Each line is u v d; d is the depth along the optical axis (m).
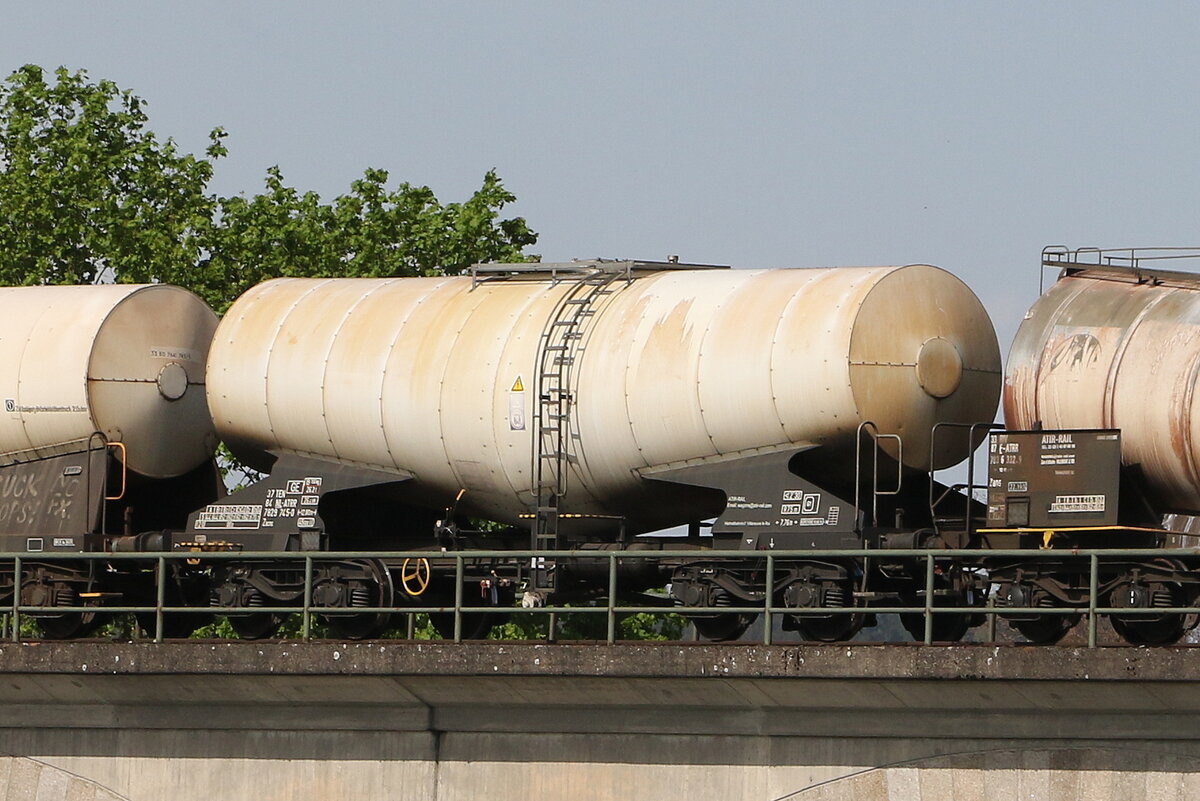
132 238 125.12
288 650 69.88
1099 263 74.00
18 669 73.12
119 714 73.69
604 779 68.12
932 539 71.69
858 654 63.31
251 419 82.81
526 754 69.06
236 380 82.62
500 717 69.25
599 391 75.88
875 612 66.12
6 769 75.00
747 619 74.19
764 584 72.81
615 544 77.25
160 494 87.69
